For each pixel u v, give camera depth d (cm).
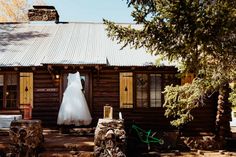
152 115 1509
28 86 1498
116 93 1516
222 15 670
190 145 1442
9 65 1427
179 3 663
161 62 1465
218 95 1498
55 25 2011
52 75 1487
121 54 1576
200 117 1530
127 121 1497
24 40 1734
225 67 836
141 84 1527
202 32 688
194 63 811
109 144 1043
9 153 1018
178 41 757
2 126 1317
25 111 1295
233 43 732
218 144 1439
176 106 1163
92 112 1498
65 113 1362
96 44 1698
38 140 1052
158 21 759
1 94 1495
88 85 1509
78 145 1102
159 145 1428
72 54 1536
